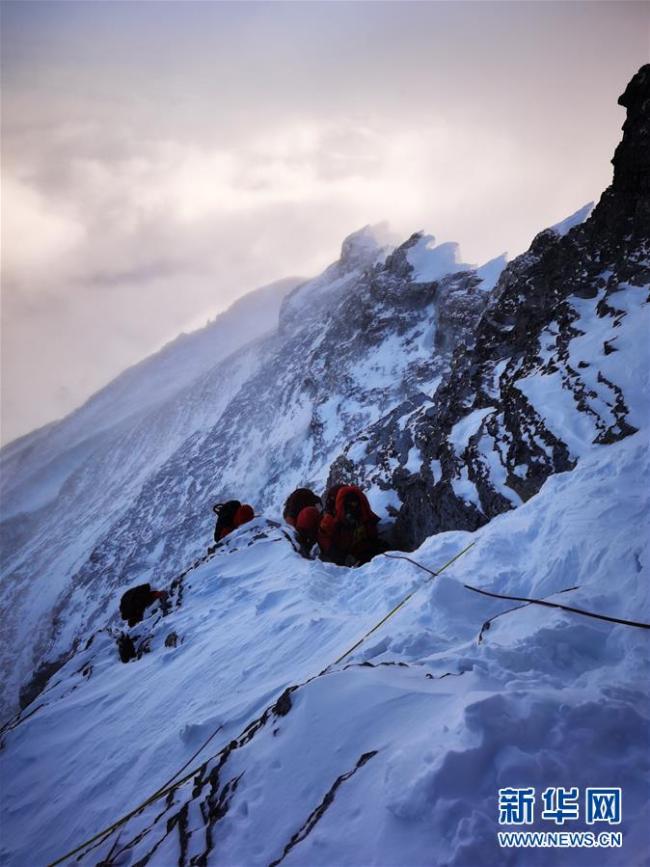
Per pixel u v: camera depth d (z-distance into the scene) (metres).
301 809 2.79
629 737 2.59
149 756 4.66
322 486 31.58
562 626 3.62
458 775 2.47
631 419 6.01
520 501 6.73
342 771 2.88
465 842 2.26
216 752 4.19
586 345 7.57
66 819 4.43
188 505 47.69
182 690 5.45
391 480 10.43
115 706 5.88
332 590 6.55
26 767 5.41
